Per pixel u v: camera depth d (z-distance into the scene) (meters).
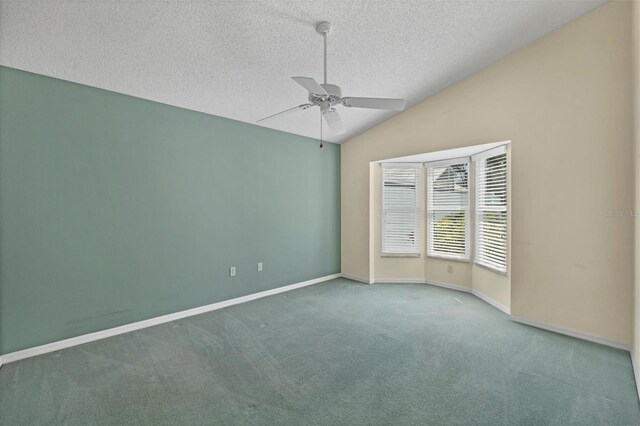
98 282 2.87
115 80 2.77
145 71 2.68
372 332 3.01
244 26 2.29
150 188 3.19
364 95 3.70
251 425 1.73
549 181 2.98
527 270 3.15
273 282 4.36
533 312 3.12
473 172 4.33
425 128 4.09
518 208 3.20
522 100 3.15
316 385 2.11
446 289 4.57
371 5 2.28
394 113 4.34
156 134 3.24
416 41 2.80
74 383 2.14
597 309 2.73
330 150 5.20
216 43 2.43
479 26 2.72
